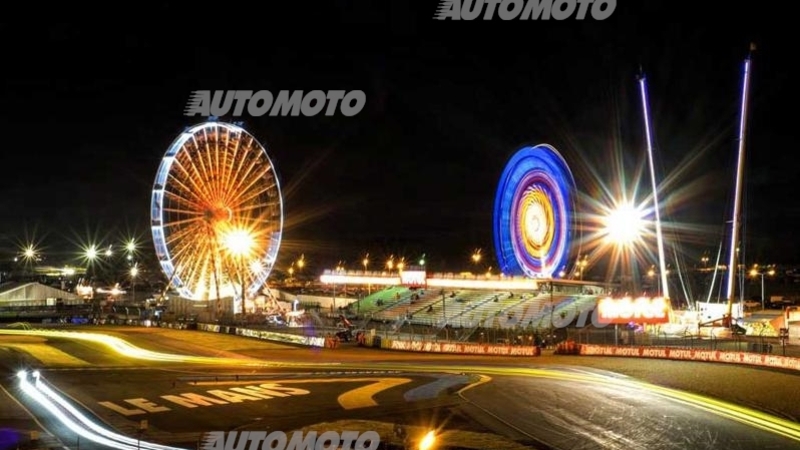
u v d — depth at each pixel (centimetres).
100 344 6550
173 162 7088
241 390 3622
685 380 3794
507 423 2823
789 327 5759
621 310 5394
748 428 2700
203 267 7581
